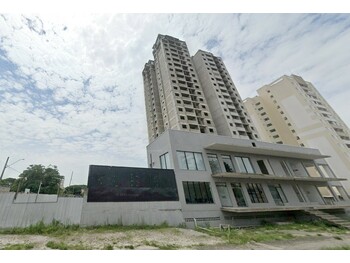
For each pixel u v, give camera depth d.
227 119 54.59
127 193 14.38
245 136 54.25
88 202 12.94
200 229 13.90
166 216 14.71
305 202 23.81
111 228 12.08
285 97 66.50
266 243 10.17
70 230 11.53
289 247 9.30
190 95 58.12
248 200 19.59
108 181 14.19
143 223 13.69
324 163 31.19
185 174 17.77
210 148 20.69
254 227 16.62
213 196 17.95
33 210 15.64
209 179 18.83
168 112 55.62
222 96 60.53
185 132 20.38
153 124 65.31
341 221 19.16
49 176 50.12
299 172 27.39
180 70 63.75
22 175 47.25
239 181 20.44
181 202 16.06
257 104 74.00
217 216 16.84
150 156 21.94
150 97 71.44
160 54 68.19
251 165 23.08
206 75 64.75
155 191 15.48
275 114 68.31
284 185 23.83
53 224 13.16
